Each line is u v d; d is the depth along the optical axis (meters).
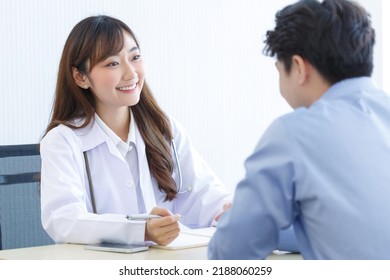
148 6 4.00
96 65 2.37
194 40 4.20
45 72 3.63
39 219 2.76
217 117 4.32
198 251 1.84
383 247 1.28
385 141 1.35
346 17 1.41
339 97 1.41
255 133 4.52
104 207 2.38
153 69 4.02
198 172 2.64
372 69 1.47
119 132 2.53
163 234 1.88
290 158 1.31
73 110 2.50
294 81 1.46
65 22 3.69
